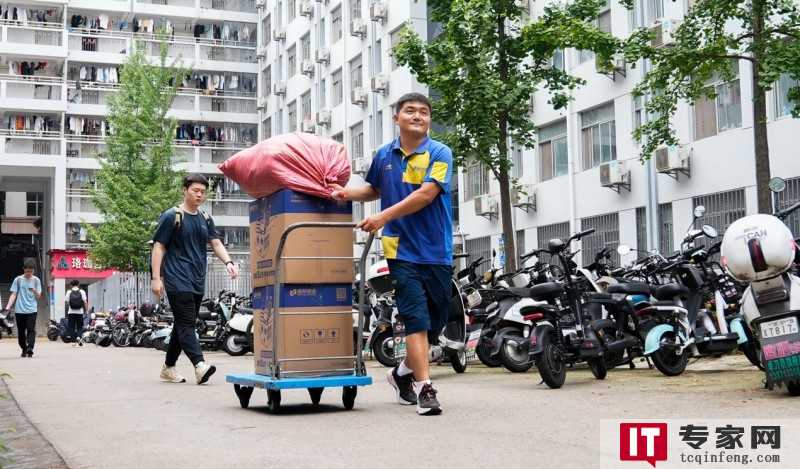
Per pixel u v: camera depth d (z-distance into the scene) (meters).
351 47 33.84
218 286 24.08
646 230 18.84
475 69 14.68
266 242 6.24
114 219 33.97
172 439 4.87
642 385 7.64
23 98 44.81
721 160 16.69
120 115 33.56
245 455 4.28
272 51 44.16
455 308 9.79
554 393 7.10
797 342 6.06
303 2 38.28
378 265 10.15
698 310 8.77
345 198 6.02
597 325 8.33
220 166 6.36
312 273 6.05
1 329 31.75
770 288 6.15
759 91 11.73
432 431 4.92
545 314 7.63
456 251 25.58
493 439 4.59
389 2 30.38
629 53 12.52
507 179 15.32
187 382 9.02
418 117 5.85
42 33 45.50
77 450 4.57
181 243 8.84
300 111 40.03
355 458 4.12
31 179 49.16
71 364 12.76
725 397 6.34
